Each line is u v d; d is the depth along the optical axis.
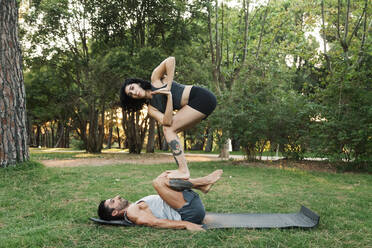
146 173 8.63
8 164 7.27
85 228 3.18
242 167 10.77
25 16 17.95
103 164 11.79
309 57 13.73
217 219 3.67
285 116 11.05
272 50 15.89
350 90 9.83
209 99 3.45
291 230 3.21
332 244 2.78
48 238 2.86
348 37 13.25
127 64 15.55
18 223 3.74
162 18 17.67
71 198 5.21
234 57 16.98
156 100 3.56
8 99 7.31
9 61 7.36
